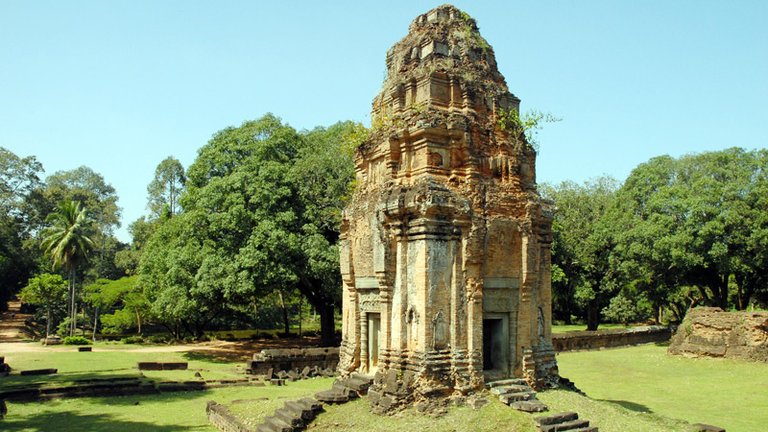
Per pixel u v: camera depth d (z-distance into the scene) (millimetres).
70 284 58000
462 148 17562
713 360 34375
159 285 38188
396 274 16938
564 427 14055
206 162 38875
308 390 24672
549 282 18875
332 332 41781
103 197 89438
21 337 53312
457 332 16234
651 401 23750
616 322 66188
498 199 17719
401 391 15477
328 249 34281
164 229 40281
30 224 68250
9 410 20359
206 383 25406
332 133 41656
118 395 23172
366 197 19172
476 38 19625
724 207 38156
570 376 30484
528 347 17609
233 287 33000
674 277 42969
